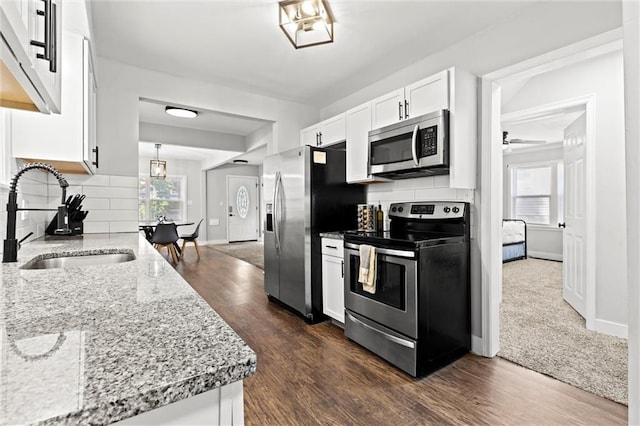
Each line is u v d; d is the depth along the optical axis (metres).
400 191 2.98
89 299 0.79
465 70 2.44
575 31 1.86
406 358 2.03
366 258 2.29
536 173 6.80
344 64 2.93
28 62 0.83
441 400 1.77
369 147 2.72
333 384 1.92
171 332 0.59
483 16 2.17
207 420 0.49
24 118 1.80
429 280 2.06
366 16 2.19
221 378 0.47
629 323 0.58
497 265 2.36
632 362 0.57
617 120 2.61
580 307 3.06
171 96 3.13
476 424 1.57
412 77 2.93
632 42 0.55
